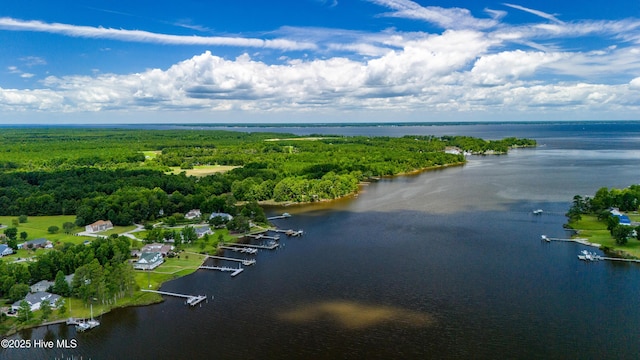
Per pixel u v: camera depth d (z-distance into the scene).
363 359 109.56
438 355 110.19
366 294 143.62
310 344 116.19
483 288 146.00
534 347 112.44
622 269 160.62
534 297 138.88
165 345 116.81
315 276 159.62
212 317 131.12
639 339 114.81
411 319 127.31
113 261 161.62
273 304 138.50
